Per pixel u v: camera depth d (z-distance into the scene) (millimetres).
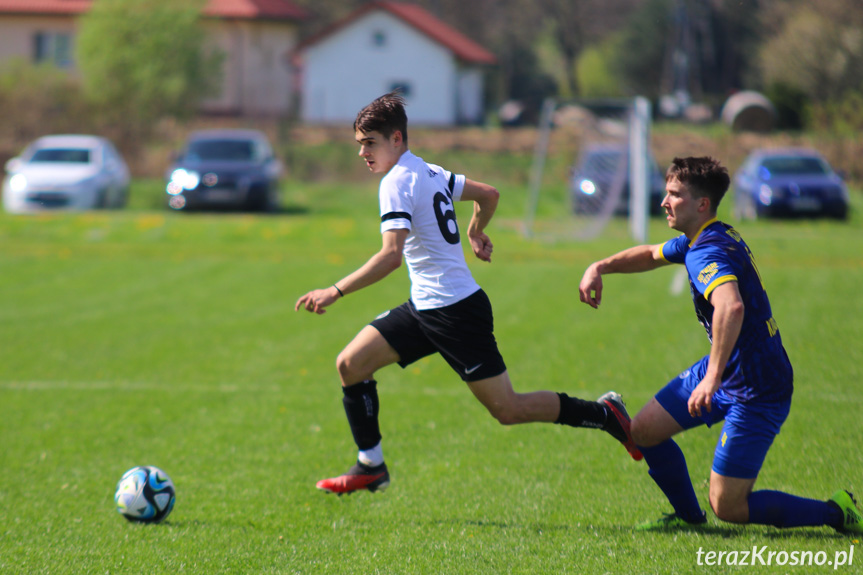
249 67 163000
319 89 170750
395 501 17922
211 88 133000
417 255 15719
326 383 29562
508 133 136625
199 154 85312
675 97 171625
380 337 16094
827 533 15203
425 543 15227
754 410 13922
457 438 22766
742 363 13898
